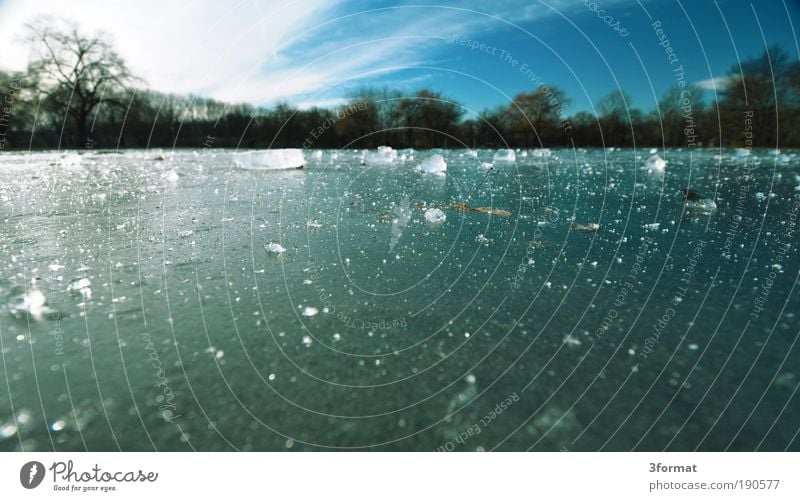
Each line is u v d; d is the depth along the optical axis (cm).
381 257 213
